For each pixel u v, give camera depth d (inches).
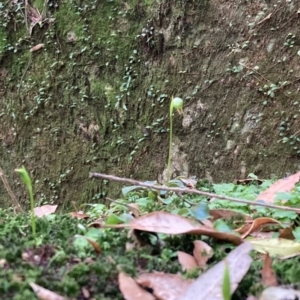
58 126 170.1
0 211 71.2
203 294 35.4
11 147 177.8
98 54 164.4
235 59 148.6
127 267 40.4
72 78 167.9
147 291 37.5
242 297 38.5
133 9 160.1
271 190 76.0
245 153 145.8
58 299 34.6
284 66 143.1
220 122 149.4
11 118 177.5
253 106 146.0
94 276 39.1
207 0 152.0
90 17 165.9
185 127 153.1
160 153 155.4
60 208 168.2
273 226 58.7
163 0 155.8
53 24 170.6
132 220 53.0
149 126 156.8
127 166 159.3
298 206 67.4
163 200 73.4
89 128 165.5
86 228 55.4
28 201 172.9
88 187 164.1
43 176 171.8
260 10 146.4
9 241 46.3
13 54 177.3
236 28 149.0
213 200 77.0
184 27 153.8
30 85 174.2
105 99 163.2
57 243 47.3
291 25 142.8
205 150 150.6
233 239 48.6
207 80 151.2
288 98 142.0
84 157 165.8
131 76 159.9
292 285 38.4
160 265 43.8
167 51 155.9
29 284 36.0
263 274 39.9
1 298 34.7
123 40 161.2
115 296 37.5
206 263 45.1
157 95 156.2
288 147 141.0
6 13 177.3
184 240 50.2
